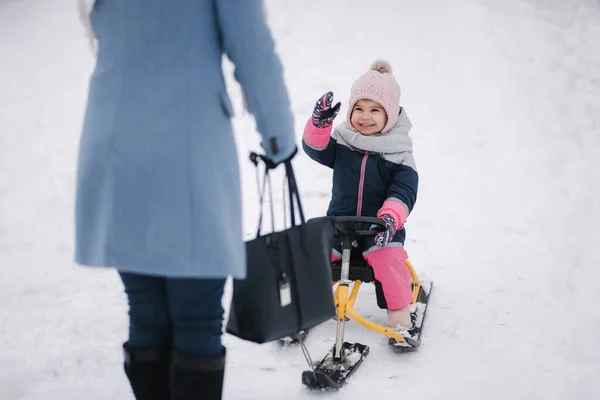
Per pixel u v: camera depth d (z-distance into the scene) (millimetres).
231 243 2180
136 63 2176
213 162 2172
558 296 4242
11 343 3684
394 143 3682
